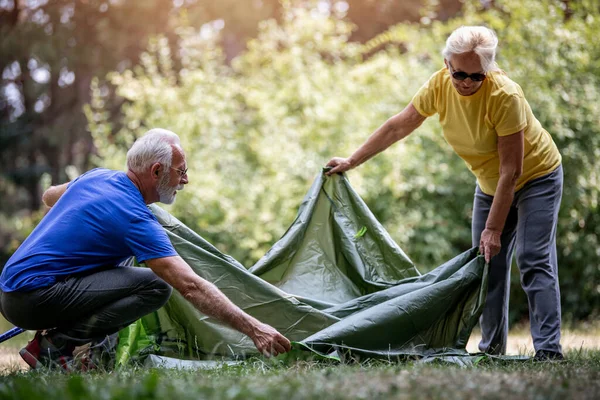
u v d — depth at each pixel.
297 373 7.07
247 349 9.51
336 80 24.36
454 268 10.12
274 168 22.02
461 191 20.89
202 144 23.95
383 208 20.78
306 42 26.62
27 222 30.92
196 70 26.38
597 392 5.91
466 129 9.88
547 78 20.48
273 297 9.68
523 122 9.41
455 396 5.59
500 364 8.86
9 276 8.48
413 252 20.92
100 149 24.84
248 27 37.81
